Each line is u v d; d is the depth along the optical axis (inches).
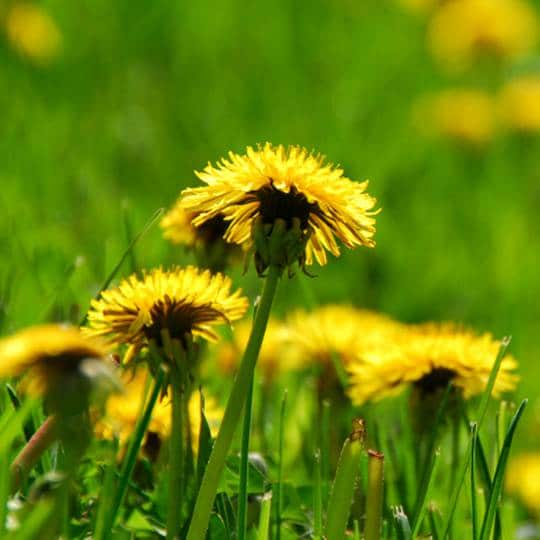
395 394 43.4
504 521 42.0
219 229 44.1
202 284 40.1
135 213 74.5
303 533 42.4
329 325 46.4
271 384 48.6
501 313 80.0
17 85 98.6
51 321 47.9
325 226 39.4
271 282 39.3
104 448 42.4
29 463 38.6
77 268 48.6
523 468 49.1
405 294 80.7
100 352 37.1
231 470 42.1
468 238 94.3
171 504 39.9
